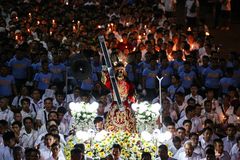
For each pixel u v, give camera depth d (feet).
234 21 125.08
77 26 98.02
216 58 80.74
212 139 63.26
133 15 106.32
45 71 77.00
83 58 56.75
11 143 57.93
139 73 81.87
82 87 75.72
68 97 70.49
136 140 56.75
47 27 95.61
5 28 96.89
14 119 64.28
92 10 108.88
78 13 104.63
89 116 56.13
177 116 69.62
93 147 56.18
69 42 88.12
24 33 91.76
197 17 115.65
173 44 90.79
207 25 121.49
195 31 98.78
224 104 70.49
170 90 75.77
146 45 88.94
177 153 59.62
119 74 58.75
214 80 80.59
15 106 68.90
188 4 112.78
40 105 68.28
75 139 57.52
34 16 101.55
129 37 91.91
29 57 81.97
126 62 82.02
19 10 104.47
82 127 56.54
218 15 119.14
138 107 56.90
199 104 68.80
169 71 81.10
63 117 65.16
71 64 56.90
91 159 55.88
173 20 108.99
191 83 79.92
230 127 62.54
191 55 82.99
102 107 65.98
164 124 63.31
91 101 70.03
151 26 99.04
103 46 57.47
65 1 115.03
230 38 113.91
